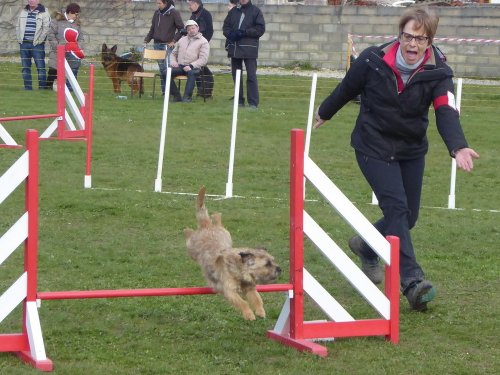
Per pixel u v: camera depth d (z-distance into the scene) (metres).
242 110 17.98
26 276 5.39
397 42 6.26
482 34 24.12
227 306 6.71
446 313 6.63
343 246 8.76
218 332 6.11
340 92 6.53
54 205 9.99
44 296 5.45
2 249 5.30
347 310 6.75
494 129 17.20
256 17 17.80
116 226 9.28
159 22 19.78
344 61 24.92
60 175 11.80
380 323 5.96
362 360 5.55
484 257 8.48
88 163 11.12
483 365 5.51
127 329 6.11
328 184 5.83
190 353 5.64
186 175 12.23
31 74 20.89
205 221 6.62
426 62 6.19
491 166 13.86
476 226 9.77
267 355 5.63
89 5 26.00
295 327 5.82
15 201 10.13
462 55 24.27
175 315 6.48
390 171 6.41
